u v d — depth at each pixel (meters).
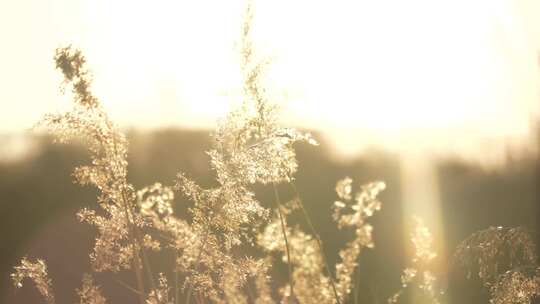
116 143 5.09
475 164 10.59
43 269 5.54
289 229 5.18
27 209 10.73
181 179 5.30
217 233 5.30
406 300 5.36
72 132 5.01
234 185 4.97
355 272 6.07
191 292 5.34
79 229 10.11
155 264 6.54
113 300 7.25
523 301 4.33
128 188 5.14
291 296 4.80
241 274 5.11
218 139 4.98
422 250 5.27
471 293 4.88
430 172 11.07
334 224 7.33
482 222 8.25
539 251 4.44
